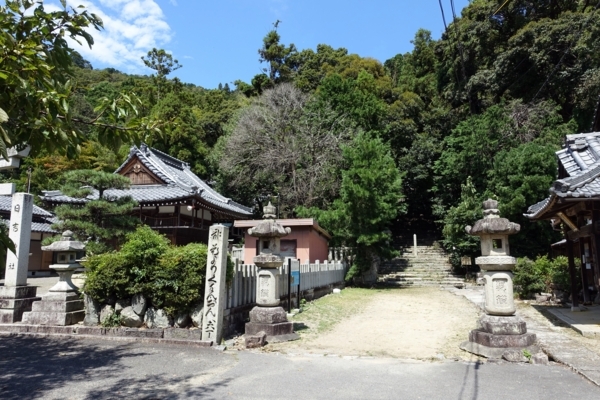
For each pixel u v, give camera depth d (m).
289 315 10.00
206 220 24.05
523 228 19.75
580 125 23.48
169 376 5.18
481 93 29.70
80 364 5.73
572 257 11.07
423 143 30.56
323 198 24.95
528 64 26.44
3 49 3.34
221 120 36.62
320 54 43.03
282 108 28.66
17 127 3.68
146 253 7.40
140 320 7.43
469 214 20.36
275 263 7.79
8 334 7.62
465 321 9.98
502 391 4.66
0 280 18.86
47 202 19.72
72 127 3.96
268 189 29.09
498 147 22.84
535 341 6.51
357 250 20.12
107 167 30.62
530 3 27.36
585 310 10.65
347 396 4.48
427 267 24.05
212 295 7.09
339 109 29.47
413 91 35.38
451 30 30.03
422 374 5.38
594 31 21.12
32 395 4.47
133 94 4.46
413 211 34.31
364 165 19.50
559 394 4.56
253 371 5.43
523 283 14.02
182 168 27.08
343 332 8.45
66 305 7.95
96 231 14.08
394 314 11.14
